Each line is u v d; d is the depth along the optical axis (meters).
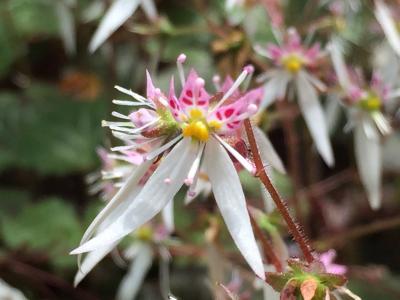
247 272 0.08
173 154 0.05
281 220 0.06
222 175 0.05
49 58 0.13
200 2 0.11
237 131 0.05
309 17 0.11
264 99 0.08
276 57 0.08
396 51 0.09
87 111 0.12
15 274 0.10
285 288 0.05
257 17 0.10
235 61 0.08
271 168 0.07
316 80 0.08
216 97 0.05
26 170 0.12
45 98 0.12
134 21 0.11
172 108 0.05
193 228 0.09
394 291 0.09
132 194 0.05
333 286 0.05
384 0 0.10
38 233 0.10
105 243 0.05
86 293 0.10
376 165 0.09
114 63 0.12
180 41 0.12
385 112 0.09
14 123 0.12
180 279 0.10
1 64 0.12
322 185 0.11
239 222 0.05
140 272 0.09
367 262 0.11
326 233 0.10
